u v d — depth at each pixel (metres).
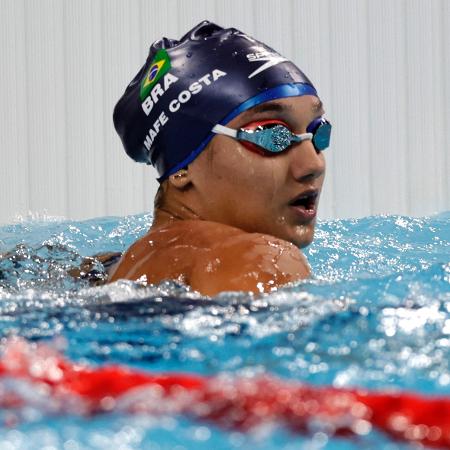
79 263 8.24
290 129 7.12
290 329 5.29
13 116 18.39
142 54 18.61
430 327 5.30
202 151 7.20
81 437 3.74
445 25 19.09
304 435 3.79
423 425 3.89
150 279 6.70
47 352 4.82
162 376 4.47
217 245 6.58
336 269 8.62
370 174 19.09
